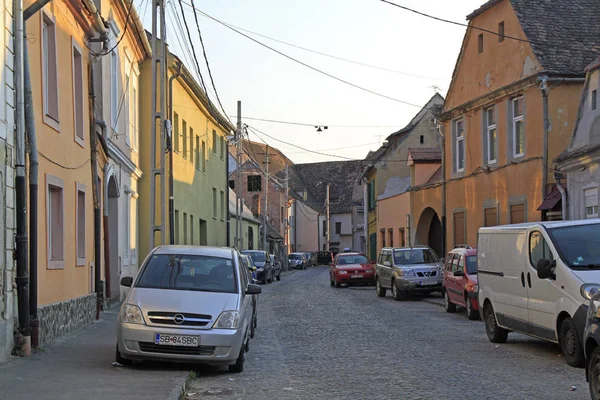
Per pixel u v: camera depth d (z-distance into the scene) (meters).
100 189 18.11
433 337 14.83
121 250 21.80
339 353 12.67
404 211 37.84
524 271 12.11
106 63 19.39
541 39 22.88
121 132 22.33
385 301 25.69
